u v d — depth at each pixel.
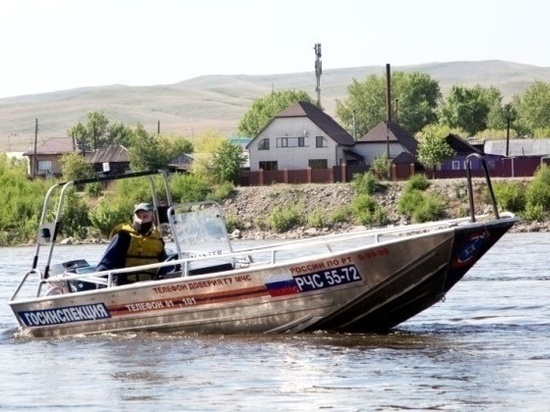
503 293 66.62
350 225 191.50
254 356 45.25
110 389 40.41
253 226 196.12
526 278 76.75
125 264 51.56
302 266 48.00
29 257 133.75
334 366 42.91
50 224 53.28
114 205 191.12
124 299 50.72
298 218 194.50
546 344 46.78
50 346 49.88
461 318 55.50
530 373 40.72
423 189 195.38
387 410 36.16
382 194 197.62
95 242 185.25
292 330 49.00
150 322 50.47
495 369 41.59
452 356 44.41
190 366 43.88
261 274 48.59
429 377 40.50
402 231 48.84
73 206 191.12
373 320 49.12
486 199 190.00
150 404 37.94
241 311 49.06
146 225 51.84
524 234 161.25
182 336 50.16
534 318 55.00
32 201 196.25
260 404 37.41
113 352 47.56
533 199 186.00
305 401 37.59
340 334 49.47
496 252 109.75
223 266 51.31
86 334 51.75
